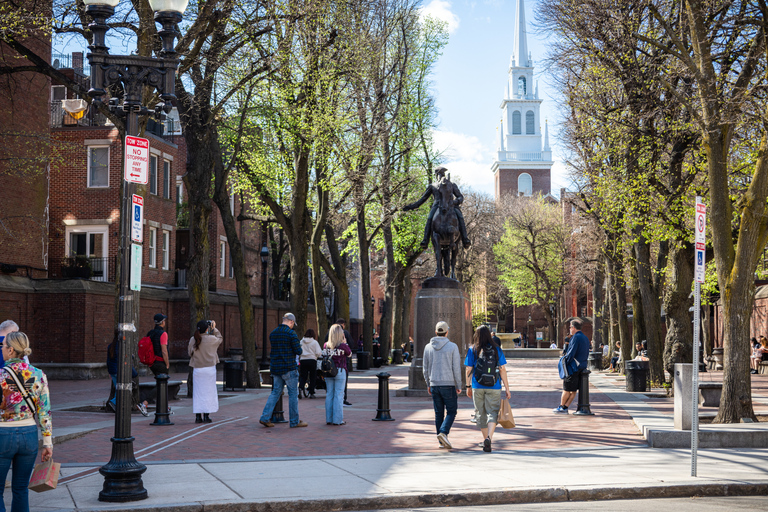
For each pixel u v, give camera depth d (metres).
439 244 21.77
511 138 121.88
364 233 39.81
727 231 13.33
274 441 11.96
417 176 39.06
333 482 8.38
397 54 35.25
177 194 43.44
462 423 14.59
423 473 8.95
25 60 28.45
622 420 14.90
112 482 7.53
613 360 37.44
